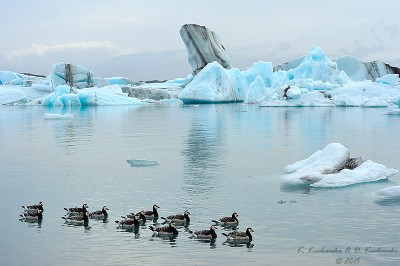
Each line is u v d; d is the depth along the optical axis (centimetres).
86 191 3297
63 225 2606
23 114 10081
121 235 2448
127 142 5588
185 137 5991
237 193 3203
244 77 14425
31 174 3831
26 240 2391
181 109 11319
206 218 2700
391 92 12156
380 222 2598
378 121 7894
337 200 3014
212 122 7925
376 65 15962
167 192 3244
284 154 4641
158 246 2298
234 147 5106
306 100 11875
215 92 13388
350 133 6256
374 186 3344
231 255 2186
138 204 2981
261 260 2131
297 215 2733
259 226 2562
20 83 15650
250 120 8225
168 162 4284
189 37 16675
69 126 7475
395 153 4641
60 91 13125
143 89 15512
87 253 2223
